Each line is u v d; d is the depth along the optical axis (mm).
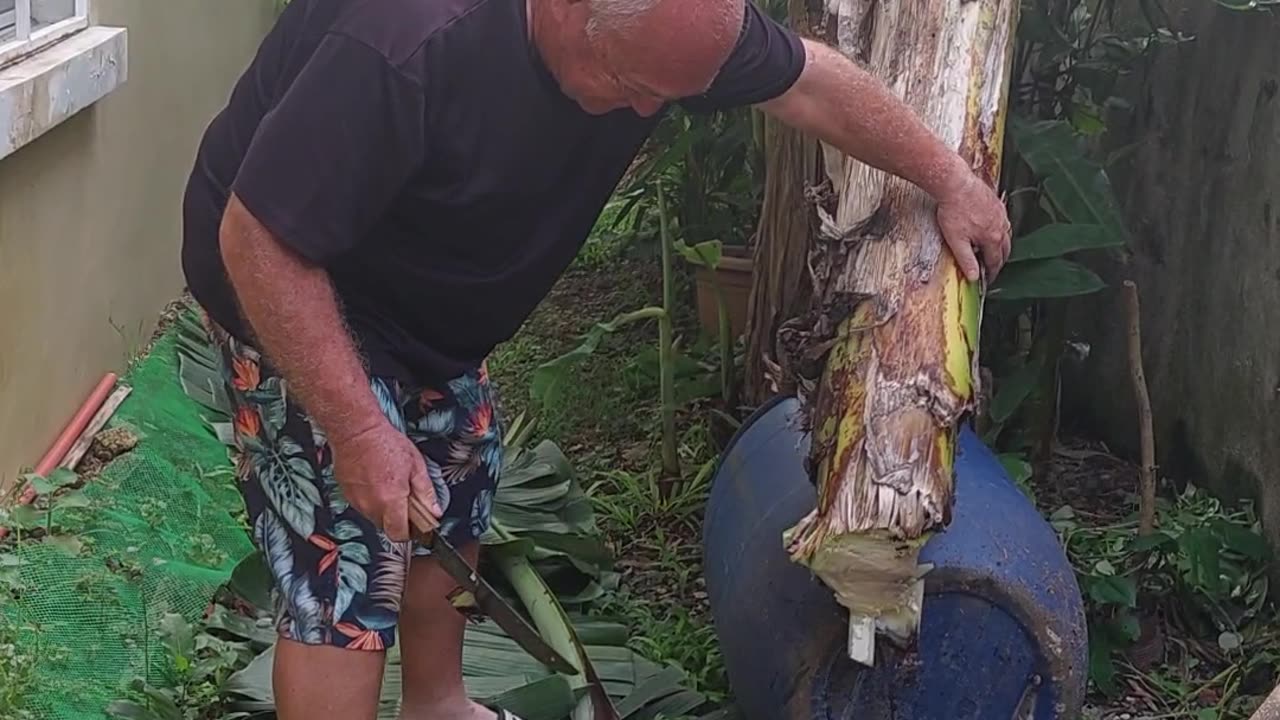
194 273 2037
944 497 1815
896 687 2139
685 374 3852
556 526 3184
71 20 3619
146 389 3871
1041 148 3076
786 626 2143
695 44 1555
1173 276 3400
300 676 2094
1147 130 3518
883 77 2287
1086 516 3334
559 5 1650
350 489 1853
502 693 2641
